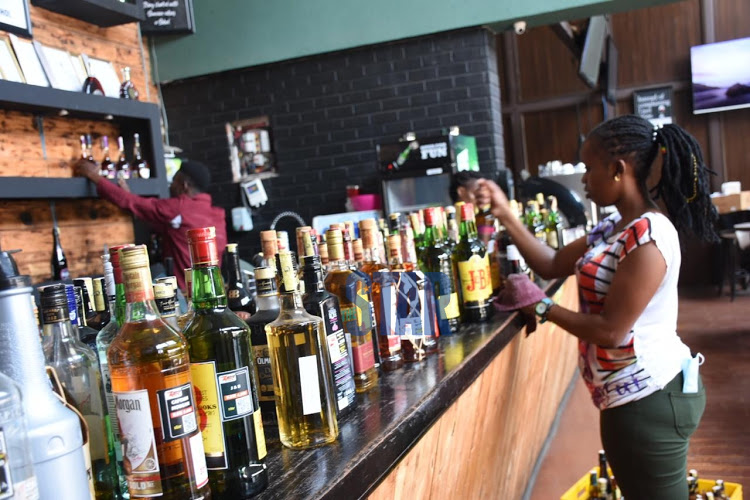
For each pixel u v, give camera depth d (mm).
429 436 1287
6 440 568
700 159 1710
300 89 5934
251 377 854
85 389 822
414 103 5703
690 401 1658
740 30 8062
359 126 5836
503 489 2098
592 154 1789
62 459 624
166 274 2879
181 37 6008
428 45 5633
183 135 6207
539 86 8828
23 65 3387
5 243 3367
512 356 2131
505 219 2289
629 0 5055
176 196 4078
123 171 3863
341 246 1209
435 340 1549
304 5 5758
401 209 5406
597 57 6492
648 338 1661
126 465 757
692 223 1736
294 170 6008
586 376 1795
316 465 891
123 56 4250
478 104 5574
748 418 3475
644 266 1602
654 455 1663
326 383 989
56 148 3635
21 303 637
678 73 8352
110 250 882
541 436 2994
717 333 5652
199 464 775
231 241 6172
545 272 2258
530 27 5699
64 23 3783
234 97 6062
